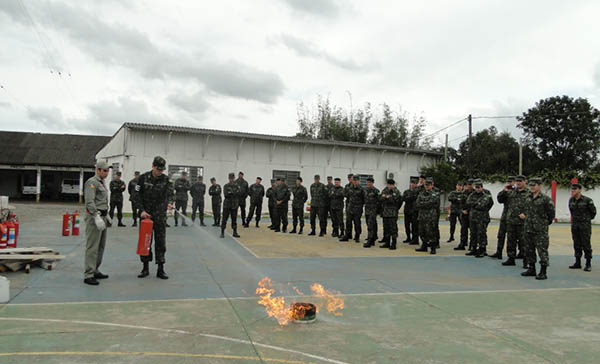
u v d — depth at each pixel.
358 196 11.77
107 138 36.56
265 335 4.00
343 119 41.25
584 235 8.32
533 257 7.52
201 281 6.25
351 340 3.94
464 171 29.19
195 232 12.66
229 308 4.87
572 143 39.53
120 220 13.60
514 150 40.62
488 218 9.79
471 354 3.66
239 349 3.62
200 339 3.84
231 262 7.94
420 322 4.57
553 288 6.53
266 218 20.08
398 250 10.44
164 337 3.86
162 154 20.39
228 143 21.98
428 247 11.23
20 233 11.05
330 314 4.79
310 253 9.44
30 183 35.97
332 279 6.68
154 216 6.30
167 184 6.40
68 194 33.41
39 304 4.79
